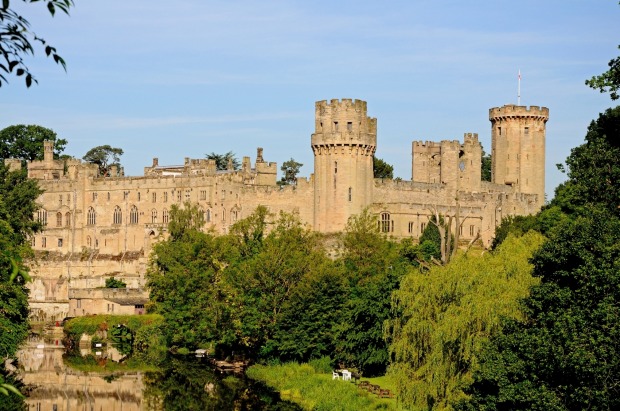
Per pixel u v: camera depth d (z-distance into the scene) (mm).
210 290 149625
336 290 130625
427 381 89125
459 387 86688
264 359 138625
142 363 151125
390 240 178250
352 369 125062
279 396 117875
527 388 69000
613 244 74062
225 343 151375
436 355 88125
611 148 103000
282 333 131750
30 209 170750
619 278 69938
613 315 67750
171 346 170875
